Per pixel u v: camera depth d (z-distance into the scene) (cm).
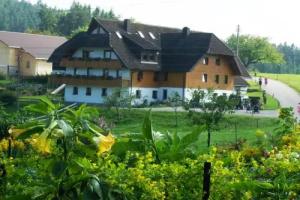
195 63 6456
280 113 1152
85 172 498
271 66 16588
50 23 15075
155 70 6431
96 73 6438
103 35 6394
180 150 638
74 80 6397
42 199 492
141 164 543
